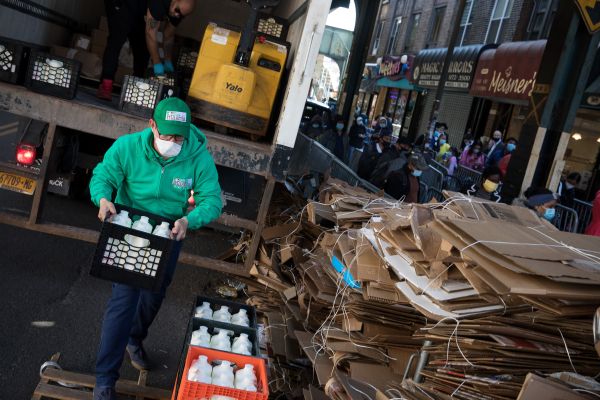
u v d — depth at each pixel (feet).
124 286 12.69
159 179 13.02
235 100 20.71
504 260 9.28
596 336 8.02
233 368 11.26
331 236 15.87
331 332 13.10
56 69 18.42
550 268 9.14
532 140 34.47
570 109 33.35
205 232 29.22
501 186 38.40
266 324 17.31
